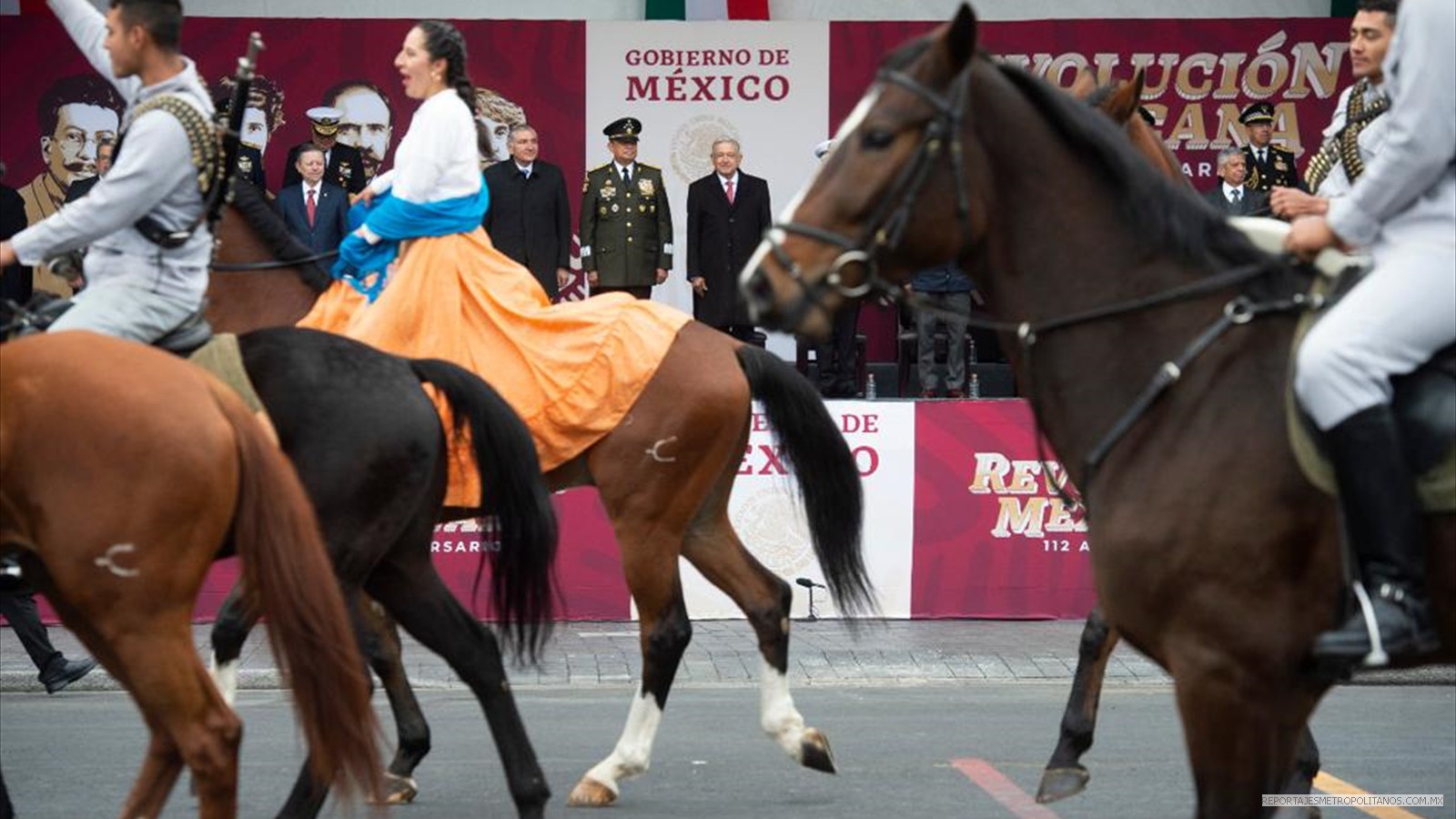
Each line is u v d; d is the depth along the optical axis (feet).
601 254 61.41
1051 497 49.29
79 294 27.22
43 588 23.48
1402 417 19.08
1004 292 20.26
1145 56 66.23
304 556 22.49
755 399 34.22
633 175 61.72
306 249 32.78
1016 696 41.78
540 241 60.34
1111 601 19.97
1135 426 19.80
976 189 19.80
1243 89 66.28
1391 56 19.58
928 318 58.65
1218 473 19.25
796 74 66.23
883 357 66.85
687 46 66.13
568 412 32.71
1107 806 31.01
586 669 43.62
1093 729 30.86
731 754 35.40
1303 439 19.03
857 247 19.39
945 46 19.36
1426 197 19.70
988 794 31.96
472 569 48.19
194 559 22.11
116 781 32.48
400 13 65.82
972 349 61.77
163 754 23.53
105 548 21.70
